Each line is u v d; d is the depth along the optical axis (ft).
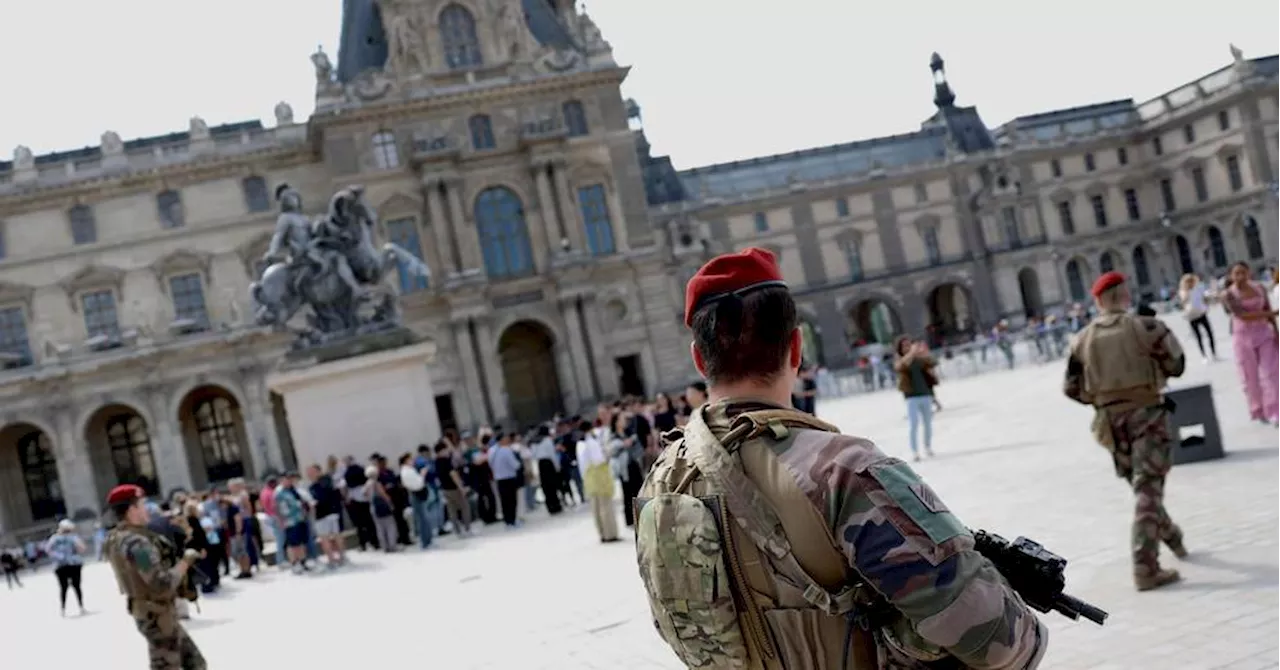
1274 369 53.83
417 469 87.45
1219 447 47.60
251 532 92.07
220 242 241.96
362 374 91.61
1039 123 422.82
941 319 404.77
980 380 153.89
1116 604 29.48
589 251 237.25
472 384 226.17
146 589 33.37
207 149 240.94
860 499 9.12
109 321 237.25
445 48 240.73
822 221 367.45
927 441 72.54
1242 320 55.21
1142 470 30.53
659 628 10.85
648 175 361.71
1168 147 415.03
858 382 205.57
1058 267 399.03
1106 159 418.92
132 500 34.06
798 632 9.62
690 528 9.98
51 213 235.81
